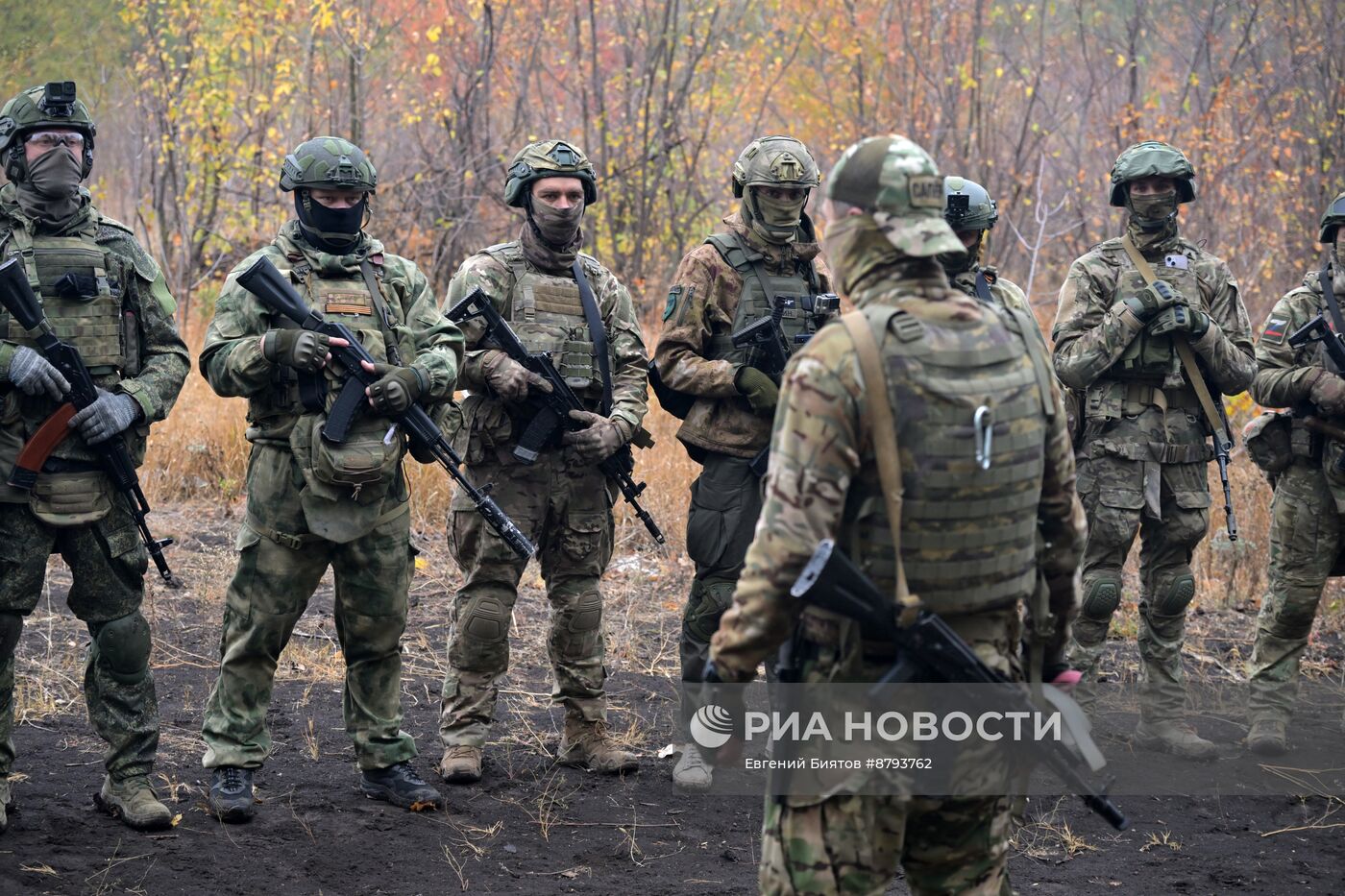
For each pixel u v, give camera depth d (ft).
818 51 49.65
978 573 8.64
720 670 8.62
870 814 8.61
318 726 16.78
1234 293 17.07
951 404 8.46
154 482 26.76
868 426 8.38
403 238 42.24
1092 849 13.93
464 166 42.86
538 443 14.97
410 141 46.01
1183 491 16.65
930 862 9.09
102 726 13.43
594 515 15.71
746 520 15.11
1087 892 12.91
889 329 8.46
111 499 13.05
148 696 13.57
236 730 13.84
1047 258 46.55
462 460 15.35
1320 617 22.20
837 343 8.42
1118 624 21.85
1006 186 46.21
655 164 43.62
